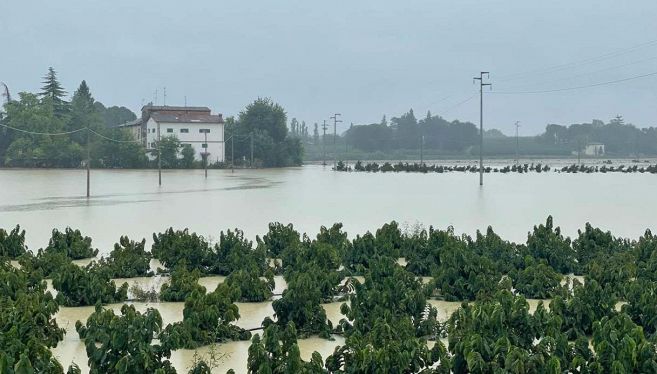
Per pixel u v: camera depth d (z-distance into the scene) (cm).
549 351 1298
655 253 2130
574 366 1255
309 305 1638
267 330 1289
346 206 4644
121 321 1315
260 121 13412
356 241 2372
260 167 12556
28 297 1553
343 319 1669
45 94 12488
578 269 2328
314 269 1975
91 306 1892
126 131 12238
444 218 3925
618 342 1280
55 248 2548
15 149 11562
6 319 1420
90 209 4416
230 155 13100
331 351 1541
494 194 5716
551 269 2022
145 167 11744
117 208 4494
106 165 11712
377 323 1355
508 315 1411
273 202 4969
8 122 11931
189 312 1588
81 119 12331
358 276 2298
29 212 4225
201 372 1272
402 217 3975
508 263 2269
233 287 1867
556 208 4488
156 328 1365
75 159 11644
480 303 1491
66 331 1612
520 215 4069
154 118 12631
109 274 2094
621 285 1891
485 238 2445
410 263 2327
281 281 2239
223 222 3747
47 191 6047
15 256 2553
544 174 9375
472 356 1242
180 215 4084
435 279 2025
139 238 3156
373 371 1236
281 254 2423
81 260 2595
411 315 1638
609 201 4997
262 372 1213
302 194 5756
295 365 1212
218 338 1593
